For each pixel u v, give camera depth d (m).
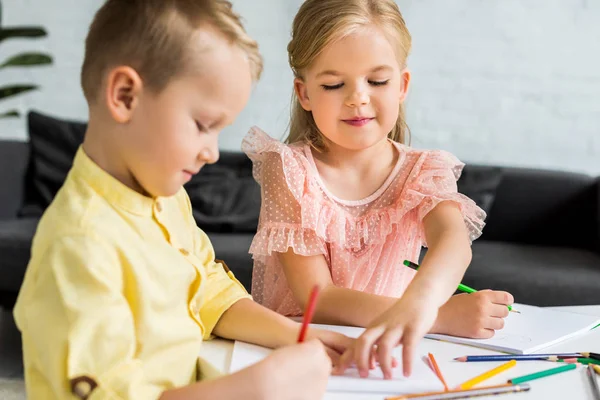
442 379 0.80
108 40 0.71
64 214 0.70
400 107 1.27
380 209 1.20
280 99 2.98
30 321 0.66
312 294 0.72
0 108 2.99
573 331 0.96
